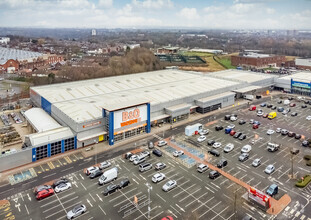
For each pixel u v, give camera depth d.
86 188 54.47
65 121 77.69
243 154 66.81
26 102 118.12
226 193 52.56
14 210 47.88
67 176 58.91
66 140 70.31
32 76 183.50
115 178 57.69
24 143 71.50
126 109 75.88
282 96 130.38
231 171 60.84
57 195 52.25
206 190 53.56
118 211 47.53
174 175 59.19
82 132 72.38
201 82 122.69
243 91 117.62
